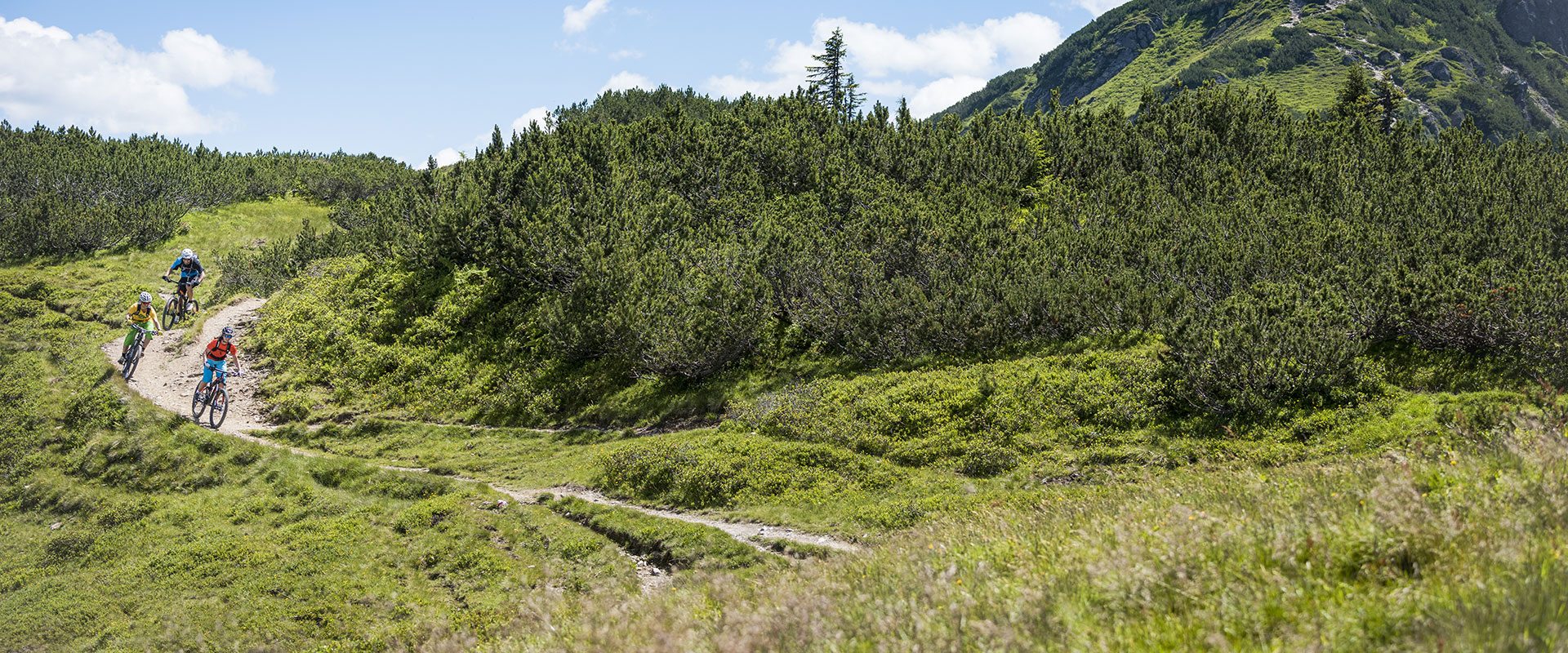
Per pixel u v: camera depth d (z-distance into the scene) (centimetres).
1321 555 598
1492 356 2120
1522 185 3306
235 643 1709
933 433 2325
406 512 2131
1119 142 4409
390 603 1789
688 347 2883
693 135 4453
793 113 5059
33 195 5384
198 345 3584
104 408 2998
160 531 2305
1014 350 2736
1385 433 1900
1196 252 2878
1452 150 4097
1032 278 2902
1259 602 534
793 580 898
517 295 3528
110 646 1764
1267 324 2234
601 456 2455
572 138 4344
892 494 2050
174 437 2775
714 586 921
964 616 589
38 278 4369
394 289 3719
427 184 4309
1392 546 579
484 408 3045
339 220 5694
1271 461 1912
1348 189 3459
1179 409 2222
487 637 1290
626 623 808
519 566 1867
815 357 2992
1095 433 2186
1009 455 2161
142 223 5162
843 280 3119
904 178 4284
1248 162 4097
